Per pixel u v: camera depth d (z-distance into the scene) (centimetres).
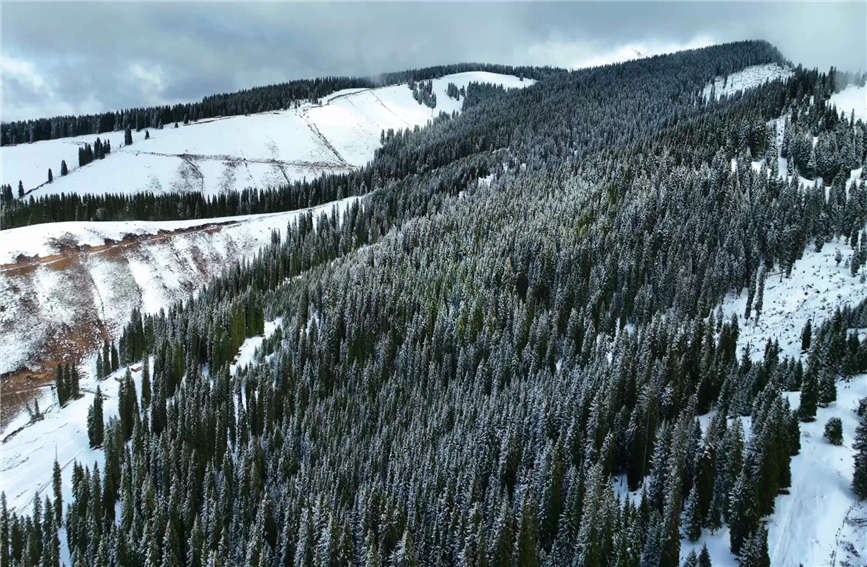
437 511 7931
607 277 12862
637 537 6581
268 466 9769
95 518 8975
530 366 11031
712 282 12200
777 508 6812
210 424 10656
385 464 9438
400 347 12594
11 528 8944
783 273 12862
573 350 11062
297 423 10625
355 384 11888
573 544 7069
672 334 10175
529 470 7956
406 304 13488
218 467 10281
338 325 13100
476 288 13462
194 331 13275
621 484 8131
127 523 8994
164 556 8056
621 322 12212
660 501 7156
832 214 13425
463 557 6931
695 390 9031
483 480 8375
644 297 12175
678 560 6344
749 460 6938
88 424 11106
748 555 5953
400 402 10838
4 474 10762
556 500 7388
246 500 9231
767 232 13425
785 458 6950
